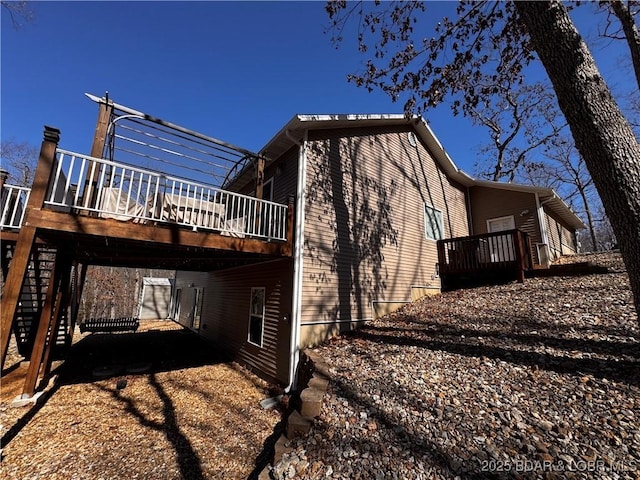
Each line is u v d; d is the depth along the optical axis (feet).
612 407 9.09
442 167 37.24
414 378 13.16
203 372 24.47
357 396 12.55
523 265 26.35
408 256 29.30
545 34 10.41
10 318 11.55
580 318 15.87
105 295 81.41
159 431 14.56
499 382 11.67
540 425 8.93
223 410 17.03
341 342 20.34
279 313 21.94
